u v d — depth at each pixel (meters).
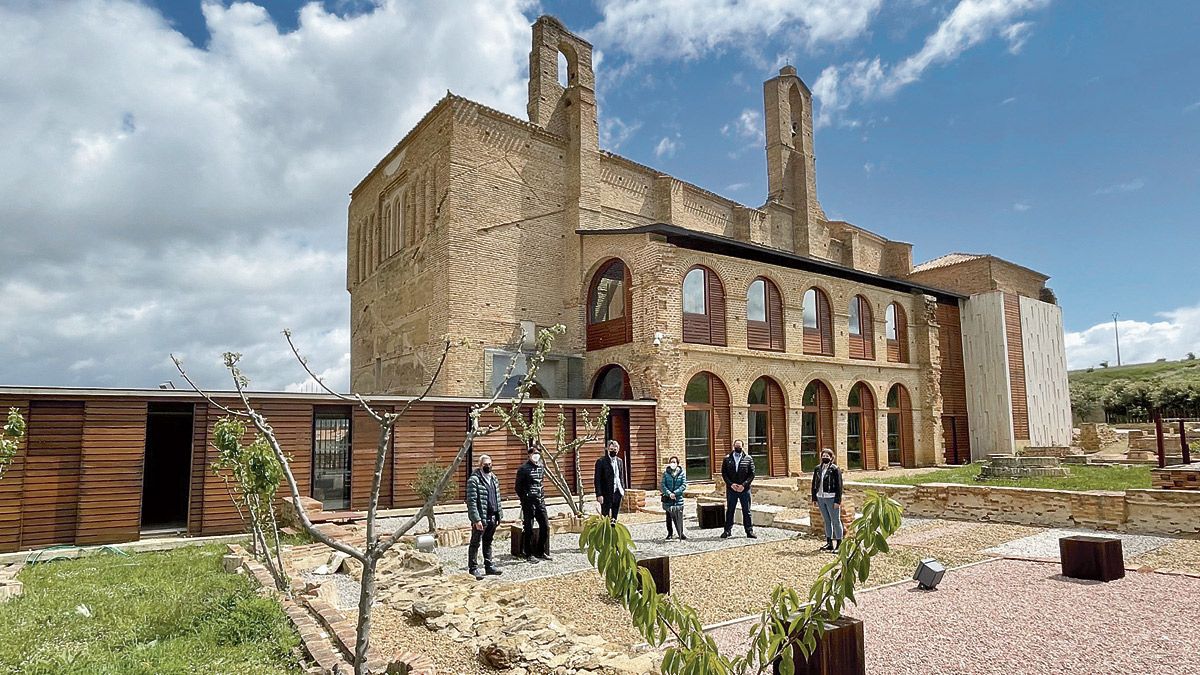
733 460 13.80
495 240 26.94
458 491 18.62
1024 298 37.94
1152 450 29.47
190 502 15.02
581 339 27.55
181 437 21.61
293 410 16.38
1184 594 8.27
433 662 6.03
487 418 19.52
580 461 20.86
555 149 29.48
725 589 9.27
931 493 16.06
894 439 32.38
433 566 10.23
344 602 8.62
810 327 29.31
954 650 6.39
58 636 6.27
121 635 6.43
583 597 8.95
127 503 14.40
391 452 17.75
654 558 8.98
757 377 26.52
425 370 26.81
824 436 29.17
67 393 14.04
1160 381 63.16
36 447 13.71
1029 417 36.41
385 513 16.80
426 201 27.91
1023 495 14.61
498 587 8.49
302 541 12.57
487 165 27.12
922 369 33.78
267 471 8.41
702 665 3.85
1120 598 8.16
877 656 6.28
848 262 41.72
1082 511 13.73
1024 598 8.28
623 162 31.22
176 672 5.18
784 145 40.09
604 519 3.95
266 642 6.09
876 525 3.81
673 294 24.12
